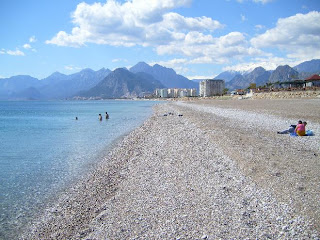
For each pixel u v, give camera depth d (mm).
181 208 8438
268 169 11398
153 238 6824
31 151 20812
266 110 41156
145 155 16625
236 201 8625
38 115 70938
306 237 6352
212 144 17344
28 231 8211
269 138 18469
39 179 13391
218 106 66375
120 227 7574
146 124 36594
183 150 16625
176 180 11211
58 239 7621
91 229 7727
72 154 19297
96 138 26688
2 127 40031
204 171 12062
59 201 10414
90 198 10438
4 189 11984
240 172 11391
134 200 9477
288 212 7566
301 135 19062
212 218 7629
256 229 6875
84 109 104250
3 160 17719
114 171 13852
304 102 54750
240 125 25953
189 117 39375
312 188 9125
